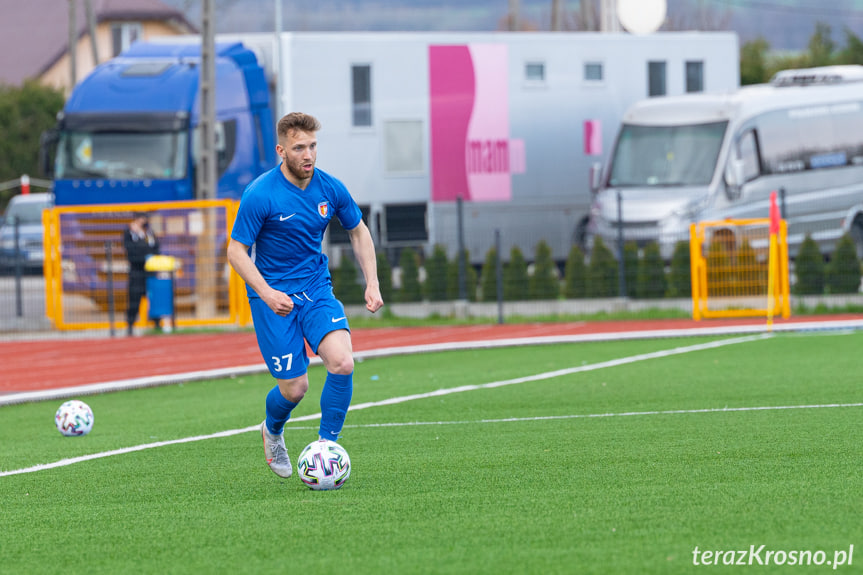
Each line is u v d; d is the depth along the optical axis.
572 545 17.75
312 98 85.25
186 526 20.19
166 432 33.06
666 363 47.66
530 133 90.06
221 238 76.25
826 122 90.00
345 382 23.00
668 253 83.06
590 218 90.12
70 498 23.34
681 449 26.39
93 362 58.38
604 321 72.25
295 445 29.70
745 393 36.72
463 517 19.97
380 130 86.69
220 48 84.69
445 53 87.94
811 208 88.81
